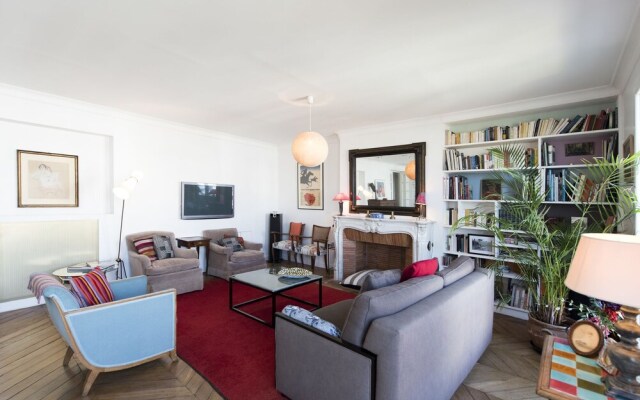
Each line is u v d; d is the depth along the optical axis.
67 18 2.02
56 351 2.66
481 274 2.64
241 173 6.04
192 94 3.47
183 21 2.04
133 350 2.29
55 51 2.47
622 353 1.27
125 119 4.36
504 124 4.01
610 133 3.33
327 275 5.40
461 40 2.28
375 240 4.69
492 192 4.02
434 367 1.82
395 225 4.44
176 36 2.23
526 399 2.12
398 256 4.80
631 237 1.44
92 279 2.49
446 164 4.21
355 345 1.70
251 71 2.83
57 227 3.87
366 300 1.68
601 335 1.57
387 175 4.74
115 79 3.04
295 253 6.30
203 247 5.41
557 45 2.34
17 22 2.06
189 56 2.54
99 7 1.90
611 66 2.68
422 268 2.30
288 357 2.04
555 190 3.43
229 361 2.53
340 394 1.72
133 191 4.52
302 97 3.54
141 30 2.16
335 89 3.27
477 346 2.48
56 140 3.92
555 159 3.64
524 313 3.54
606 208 3.19
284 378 2.07
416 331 1.64
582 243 1.42
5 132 3.55
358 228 4.86
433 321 1.79
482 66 2.71
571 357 1.57
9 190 3.59
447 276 2.28
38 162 3.78
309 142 3.35
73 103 3.76
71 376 2.30
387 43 2.32
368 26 2.09
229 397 2.09
